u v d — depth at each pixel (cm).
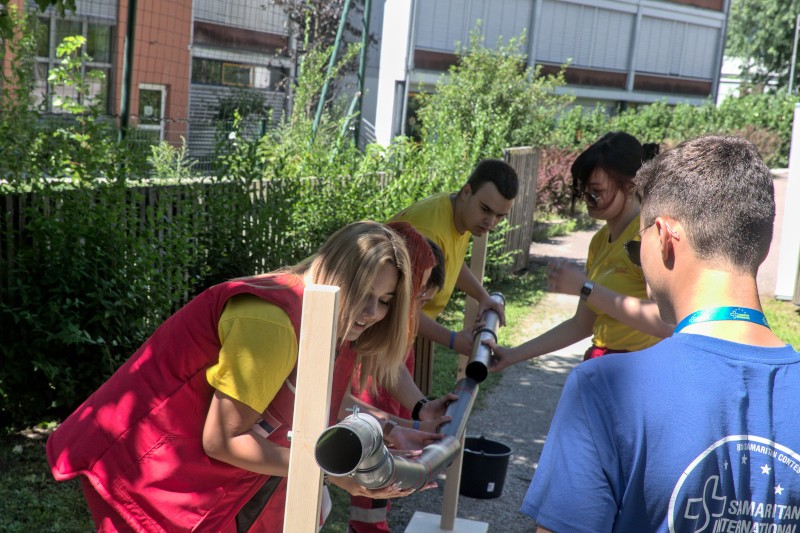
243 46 1816
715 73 3822
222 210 583
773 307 1037
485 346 323
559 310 961
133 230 498
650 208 149
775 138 3091
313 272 203
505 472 475
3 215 471
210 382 196
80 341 463
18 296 474
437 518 423
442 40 2589
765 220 141
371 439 149
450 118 1352
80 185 493
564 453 135
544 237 1455
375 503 367
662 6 3419
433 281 312
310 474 154
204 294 206
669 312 152
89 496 213
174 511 204
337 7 1928
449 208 388
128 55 666
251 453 194
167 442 204
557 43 3042
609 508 131
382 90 2512
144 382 205
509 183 373
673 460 130
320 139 898
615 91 3331
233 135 624
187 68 1633
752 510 130
